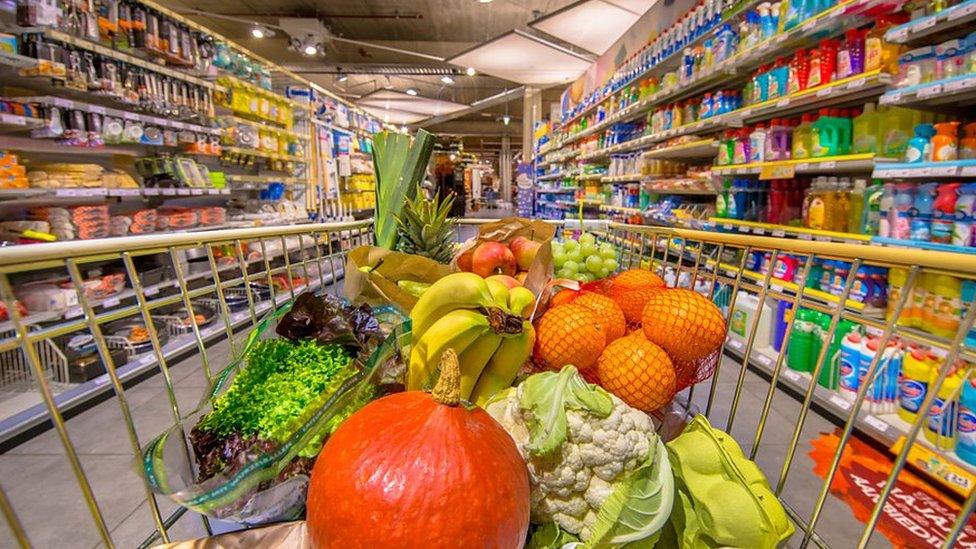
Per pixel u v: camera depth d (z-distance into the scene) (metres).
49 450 2.25
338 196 7.16
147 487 0.71
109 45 3.17
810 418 2.48
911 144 2.24
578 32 6.71
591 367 1.00
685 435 0.87
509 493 0.61
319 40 10.41
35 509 1.84
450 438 0.61
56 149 3.27
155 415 2.60
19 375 2.74
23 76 2.78
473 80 16.19
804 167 2.82
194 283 4.04
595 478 0.76
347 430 0.64
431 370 0.90
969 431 1.86
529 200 12.62
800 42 2.91
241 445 0.74
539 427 0.75
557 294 1.15
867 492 1.93
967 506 0.70
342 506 0.58
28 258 0.72
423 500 0.56
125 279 3.41
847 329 2.46
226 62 4.37
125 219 3.54
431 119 17.41
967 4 1.89
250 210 5.25
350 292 1.20
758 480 0.81
